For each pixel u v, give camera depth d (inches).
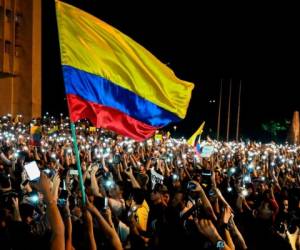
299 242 269.6
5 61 2337.6
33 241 224.1
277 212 273.6
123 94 321.1
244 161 802.8
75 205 291.9
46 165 528.1
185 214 252.4
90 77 310.3
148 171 537.3
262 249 257.3
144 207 318.0
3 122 1820.9
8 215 241.9
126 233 288.0
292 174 675.4
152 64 321.4
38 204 288.4
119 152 805.9
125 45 313.7
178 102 334.0
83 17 304.0
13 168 523.2
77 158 266.1
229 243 226.8
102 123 318.7
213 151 843.4
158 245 249.1
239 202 327.6
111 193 347.3
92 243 213.0
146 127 331.6
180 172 536.4
